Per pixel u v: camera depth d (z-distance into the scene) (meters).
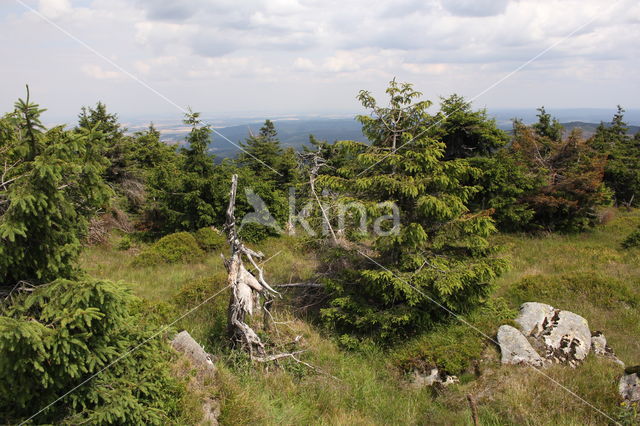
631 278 11.96
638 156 30.47
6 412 4.02
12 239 3.79
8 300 4.21
